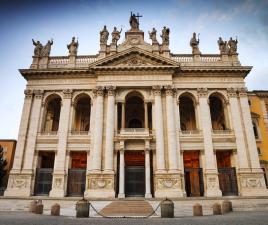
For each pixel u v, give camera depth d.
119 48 39.41
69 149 34.81
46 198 28.56
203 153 34.50
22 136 35.06
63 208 25.00
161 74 37.03
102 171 32.84
